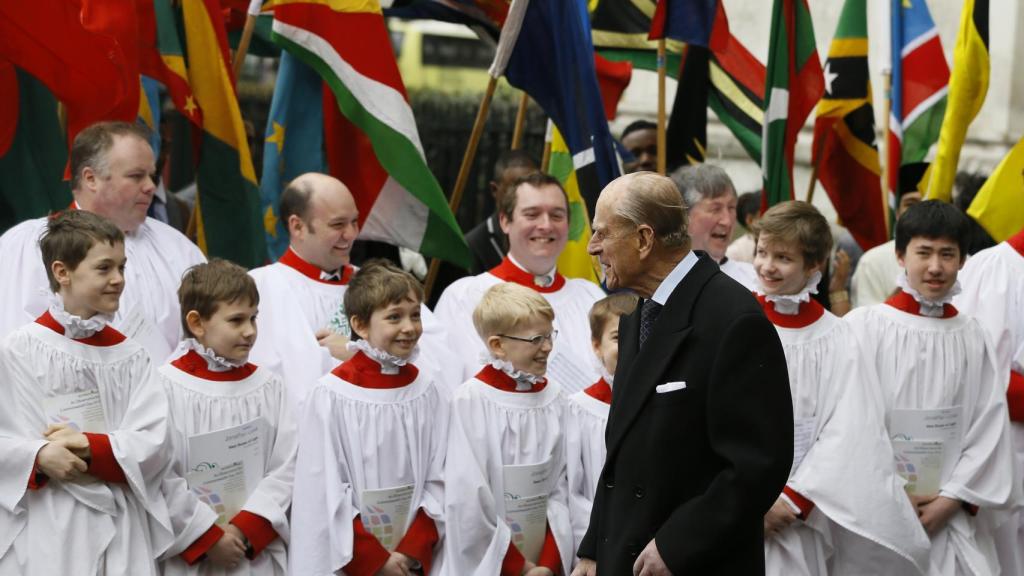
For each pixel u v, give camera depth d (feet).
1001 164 84.64
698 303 46.62
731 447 44.45
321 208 68.54
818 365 63.26
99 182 63.00
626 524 46.57
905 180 99.09
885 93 100.01
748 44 124.88
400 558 58.59
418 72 125.59
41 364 54.54
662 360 46.34
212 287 58.13
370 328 60.13
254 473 59.11
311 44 75.92
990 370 66.80
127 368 56.59
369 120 76.38
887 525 60.49
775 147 84.02
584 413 63.62
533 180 72.84
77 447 53.47
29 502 53.52
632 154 93.45
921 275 65.72
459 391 62.13
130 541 54.95
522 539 60.85
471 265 83.82
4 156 73.26
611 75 95.76
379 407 59.77
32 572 52.85
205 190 75.00
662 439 45.88
